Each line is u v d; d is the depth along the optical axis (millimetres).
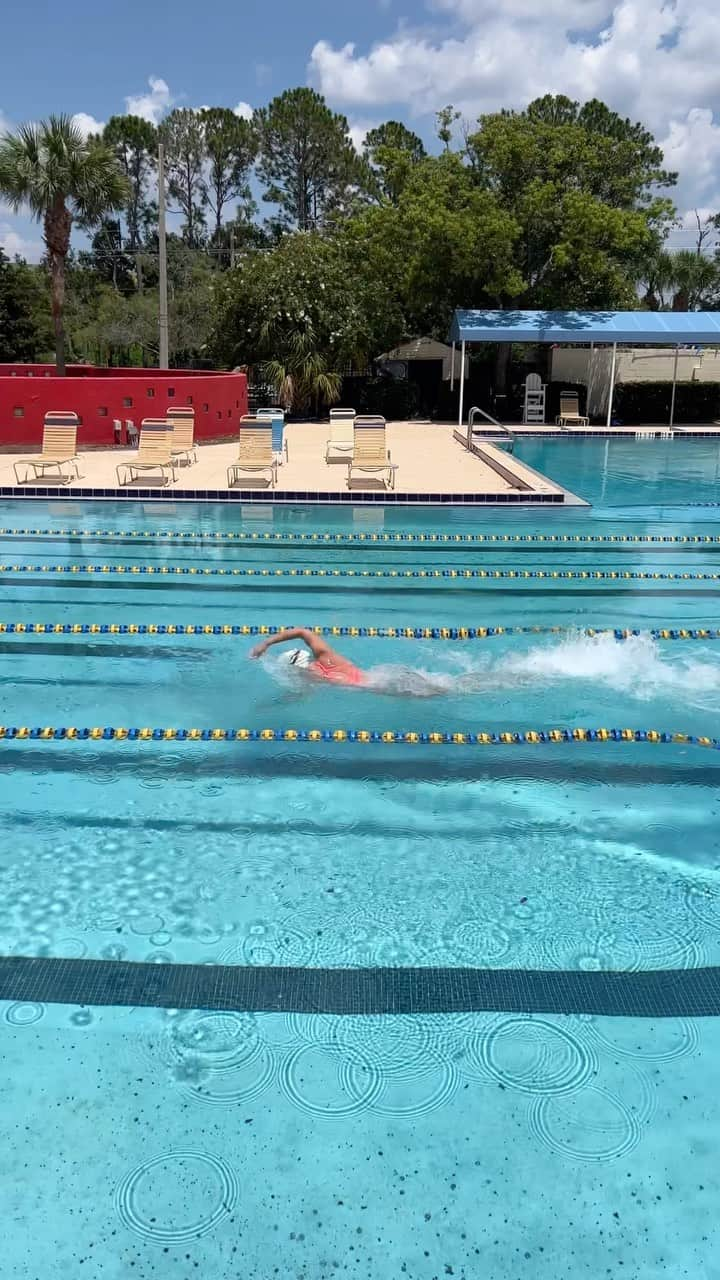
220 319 25938
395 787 4789
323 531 11242
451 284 24953
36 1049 2898
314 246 26328
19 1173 2465
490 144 24234
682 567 9648
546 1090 2771
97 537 10789
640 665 6602
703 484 15297
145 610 7941
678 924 3605
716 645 7047
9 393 16812
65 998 3135
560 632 7352
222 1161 2510
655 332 21766
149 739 5359
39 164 18188
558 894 3814
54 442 14016
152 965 3311
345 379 27078
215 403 19312
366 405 27109
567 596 8453
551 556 10125
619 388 25344
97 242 55469
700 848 4211
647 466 17609
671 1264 2256
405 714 5711
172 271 41250
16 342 38719
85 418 17406
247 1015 3070
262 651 6285
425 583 8922
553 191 23547
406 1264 2242
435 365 30594
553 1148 2568
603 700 5973
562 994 3195
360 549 10352
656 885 3895
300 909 3680
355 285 26359
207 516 12070
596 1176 2484
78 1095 2723
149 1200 2395
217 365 26609
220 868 3982
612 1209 2395
